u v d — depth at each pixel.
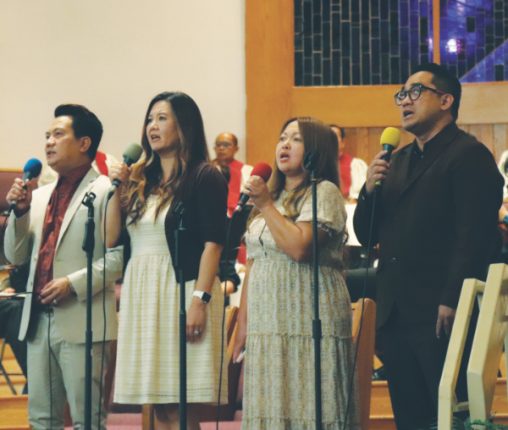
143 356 4.02
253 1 9.30
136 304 4.06
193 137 4.23
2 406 5.19
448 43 9.02
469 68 9.00
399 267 4.12
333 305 4.00
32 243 4.55
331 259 4.07
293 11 9.25
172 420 4.05
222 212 4.12
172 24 9.35
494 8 8.98
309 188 4.12
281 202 4.19
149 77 9.30
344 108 9.10
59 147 4.55
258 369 3.93
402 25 9.09
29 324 4.39
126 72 9.30
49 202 4.57
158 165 4.28
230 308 5.91
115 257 4.40
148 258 4.09
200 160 4.23
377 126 9.05
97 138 4.66
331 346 3.94
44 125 9.27
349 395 3.94
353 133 9.08
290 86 9.20
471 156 4.09
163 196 4.14
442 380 3.41
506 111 8.91
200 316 3.99
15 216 4.46
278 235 3.93
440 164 4.13
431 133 4.26
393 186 4.25
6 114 9.27
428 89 4.24
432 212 4.09
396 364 4.14
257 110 9.23
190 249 4.09
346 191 8.15
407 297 4.09
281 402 3.88
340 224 4.07
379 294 4.20
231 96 9.28
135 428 5.10
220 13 9.34
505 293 3.73
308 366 3.92
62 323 4.33
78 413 4.32
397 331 4.13
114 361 5.45
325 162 4.19
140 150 4.27
